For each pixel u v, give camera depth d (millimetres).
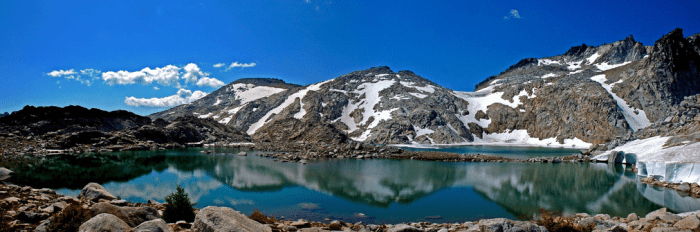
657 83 146500
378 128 148000
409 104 166000
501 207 27078
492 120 166000
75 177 36250
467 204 27906
